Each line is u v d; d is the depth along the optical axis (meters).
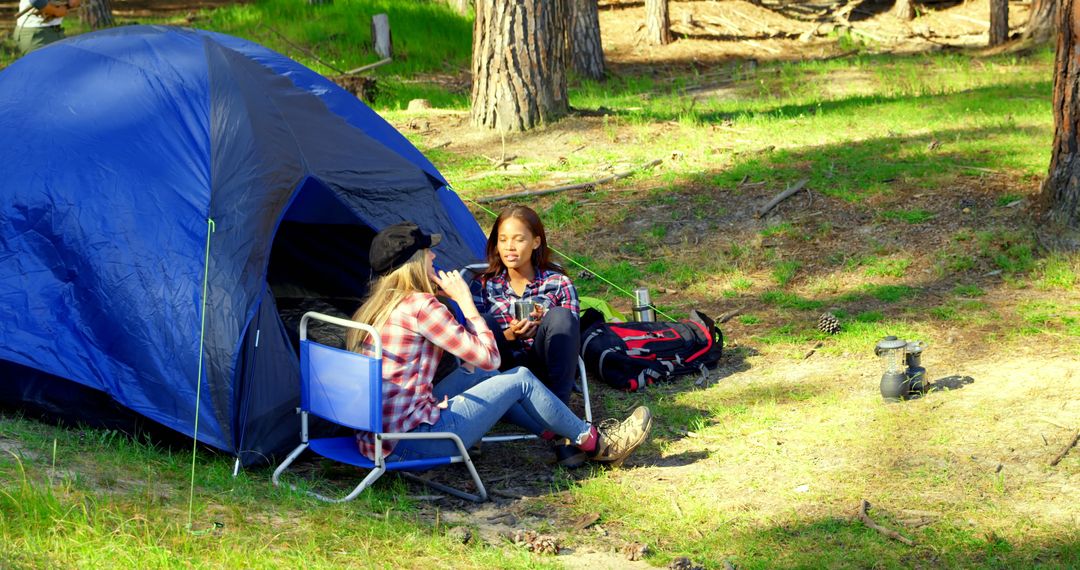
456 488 4.91
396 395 4.50
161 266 5.11
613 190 10.74
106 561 3.42
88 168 5.41
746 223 9.56
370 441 4.52
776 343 7.00
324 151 5.82
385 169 6.04
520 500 4.76
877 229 9.08
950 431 5.28
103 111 5.66
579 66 21.33
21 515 3.64
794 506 4.58
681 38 26.44
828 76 18.98
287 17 22.95
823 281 8.23
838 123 13.12
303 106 6.10
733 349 6.96
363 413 4.39
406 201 6.04
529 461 5.29
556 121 13.29
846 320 7.32
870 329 7.05
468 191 10.88
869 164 10.80
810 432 5.43
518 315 5.53
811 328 7.25
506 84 13.12
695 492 4.79
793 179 10.53
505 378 4.83
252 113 5.66
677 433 5.57
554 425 4.93
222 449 4.86
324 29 21.88
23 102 5.85
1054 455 4.90
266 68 6.31
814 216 9.52
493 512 4.63
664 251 9.09
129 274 5.11
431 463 4.59
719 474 4.98
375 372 4.32
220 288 5.03
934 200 9.53
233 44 6.50
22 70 6.11
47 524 3.62
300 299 7.33
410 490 4.87
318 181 5.64
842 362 6.55
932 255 8.46
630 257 9.06
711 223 9.65
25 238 5.30
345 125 6.20
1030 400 5.61
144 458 4.76
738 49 25.64
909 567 3.96
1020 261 8.13
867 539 4.19
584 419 5.81
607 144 12.49
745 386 6.27
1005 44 22.95
